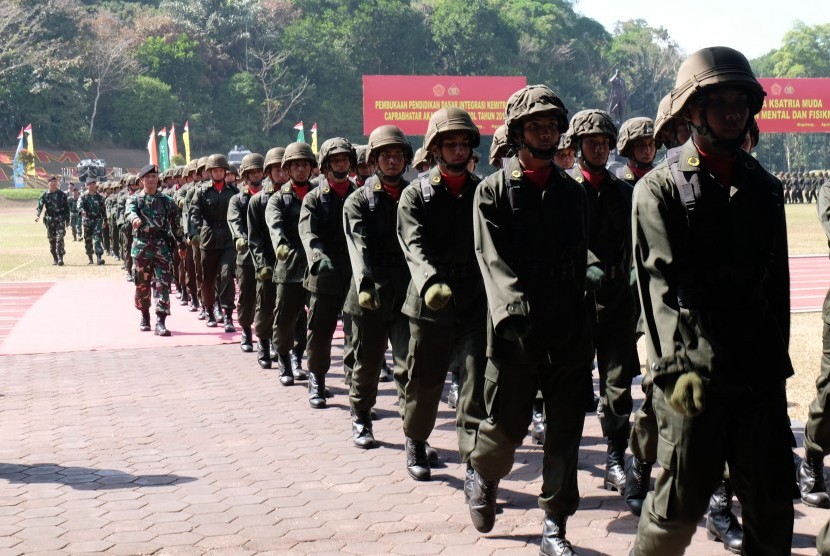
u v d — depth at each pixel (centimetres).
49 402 879
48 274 2134
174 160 7350
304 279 815
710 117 343
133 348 1185
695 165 351
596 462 661
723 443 354
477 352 534
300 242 902
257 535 523
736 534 482
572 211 457
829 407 523
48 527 540
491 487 492
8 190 7669
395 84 3697
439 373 588
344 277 792
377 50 10638
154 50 9925
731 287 352
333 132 10506
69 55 9525
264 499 587
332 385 948
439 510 562
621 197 588
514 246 450
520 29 11631
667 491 358
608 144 584
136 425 786
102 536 525
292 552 497
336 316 808
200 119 9819
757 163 360
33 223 4903
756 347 351
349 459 677
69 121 9425
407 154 644
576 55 12100
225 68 10438
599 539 508
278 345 934
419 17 10819
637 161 641
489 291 431
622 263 592
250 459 680
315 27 10575
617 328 590
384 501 580
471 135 549
